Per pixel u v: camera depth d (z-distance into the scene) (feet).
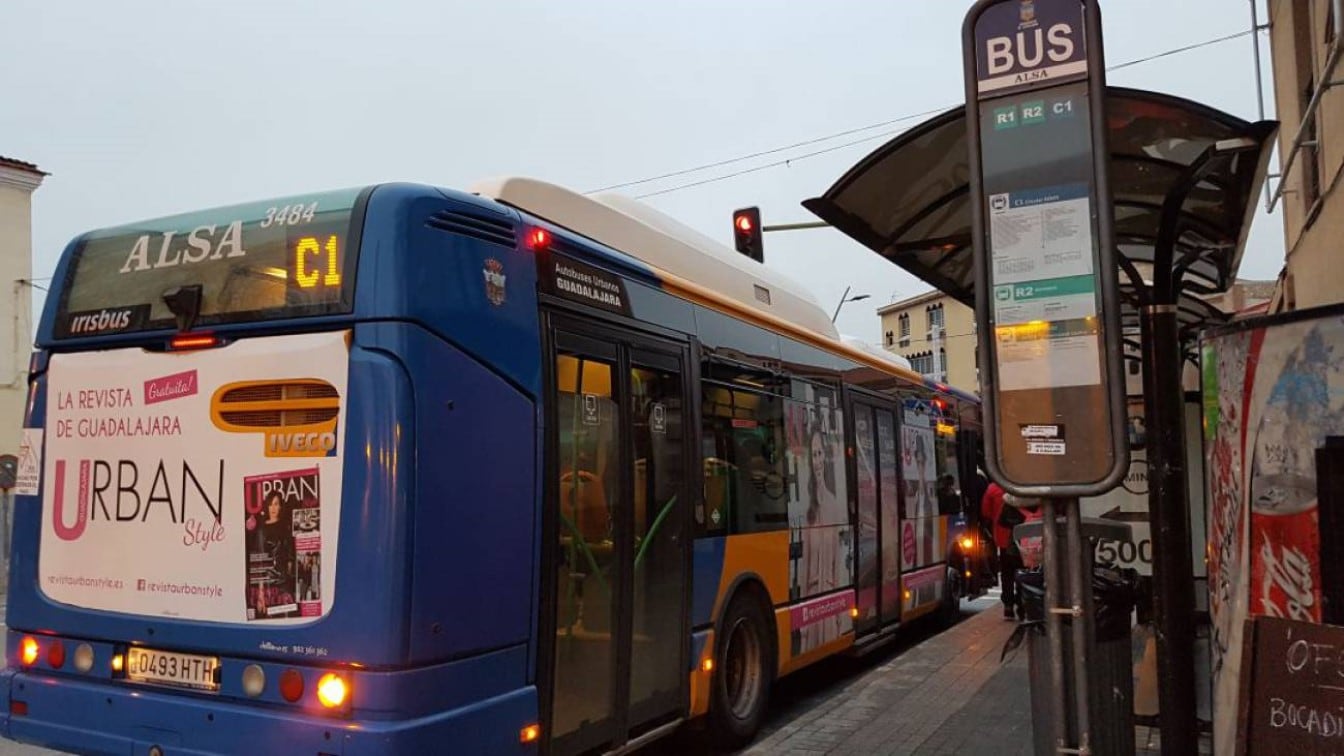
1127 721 15.92
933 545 36.86
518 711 14.34
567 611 15.79
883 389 33.01
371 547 12.77
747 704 22.02
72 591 15.47
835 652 27.20
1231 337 14.52
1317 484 12.68
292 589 13.35
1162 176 18.13
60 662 15.43
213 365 14.42
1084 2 12.44
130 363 15.23
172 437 14.70
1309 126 29.32
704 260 23.32
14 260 71.20
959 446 42.60
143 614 14.65
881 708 23.31
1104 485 12.01
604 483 17.07
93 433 15.51
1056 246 12.42
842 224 19.89
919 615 34.68
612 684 16.90
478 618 13.76
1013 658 29.27
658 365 19.20
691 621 19.65
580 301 16.81
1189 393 20.72
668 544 19.02
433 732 12.77
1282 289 38.58
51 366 16.17
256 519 13.76
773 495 23.93
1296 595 13.12
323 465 13.30
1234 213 18.48
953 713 22.75
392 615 12.62
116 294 15.74
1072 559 12.45
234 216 14.87
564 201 18.66
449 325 13.78
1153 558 15.88
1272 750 11.31
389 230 13.52
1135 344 24.21
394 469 12.85
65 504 15.67
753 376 23.50
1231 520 14.53
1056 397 12.30
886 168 17.95
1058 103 12.52
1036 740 16.44
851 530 28.84
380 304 13.28
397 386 13.02
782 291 27.61
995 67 12.86
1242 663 11.71
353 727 12.52
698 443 20.38
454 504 13.51
